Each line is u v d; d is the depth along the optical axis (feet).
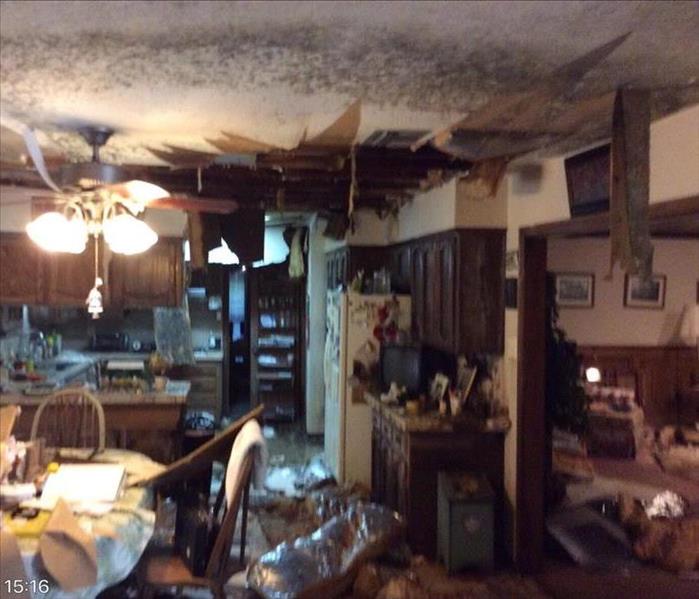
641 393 23.49
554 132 9.86
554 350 15.38
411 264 19.16
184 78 7.41
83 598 9.02
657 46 6.42
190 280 27.91
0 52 6.62
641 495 17.44
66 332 26.73
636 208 8.18
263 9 5.50
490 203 15.05
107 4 5.42
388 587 12.86
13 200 17.19
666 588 13.74
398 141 10.63
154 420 16.92
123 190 10.18
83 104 8.53
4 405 16.16
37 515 9.70
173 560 11.08
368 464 19.36
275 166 13.02
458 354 15.66
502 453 15.11
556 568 14.61
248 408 29.48
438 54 6.63
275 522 17.11
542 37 6.19
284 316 28.55
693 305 23.68
